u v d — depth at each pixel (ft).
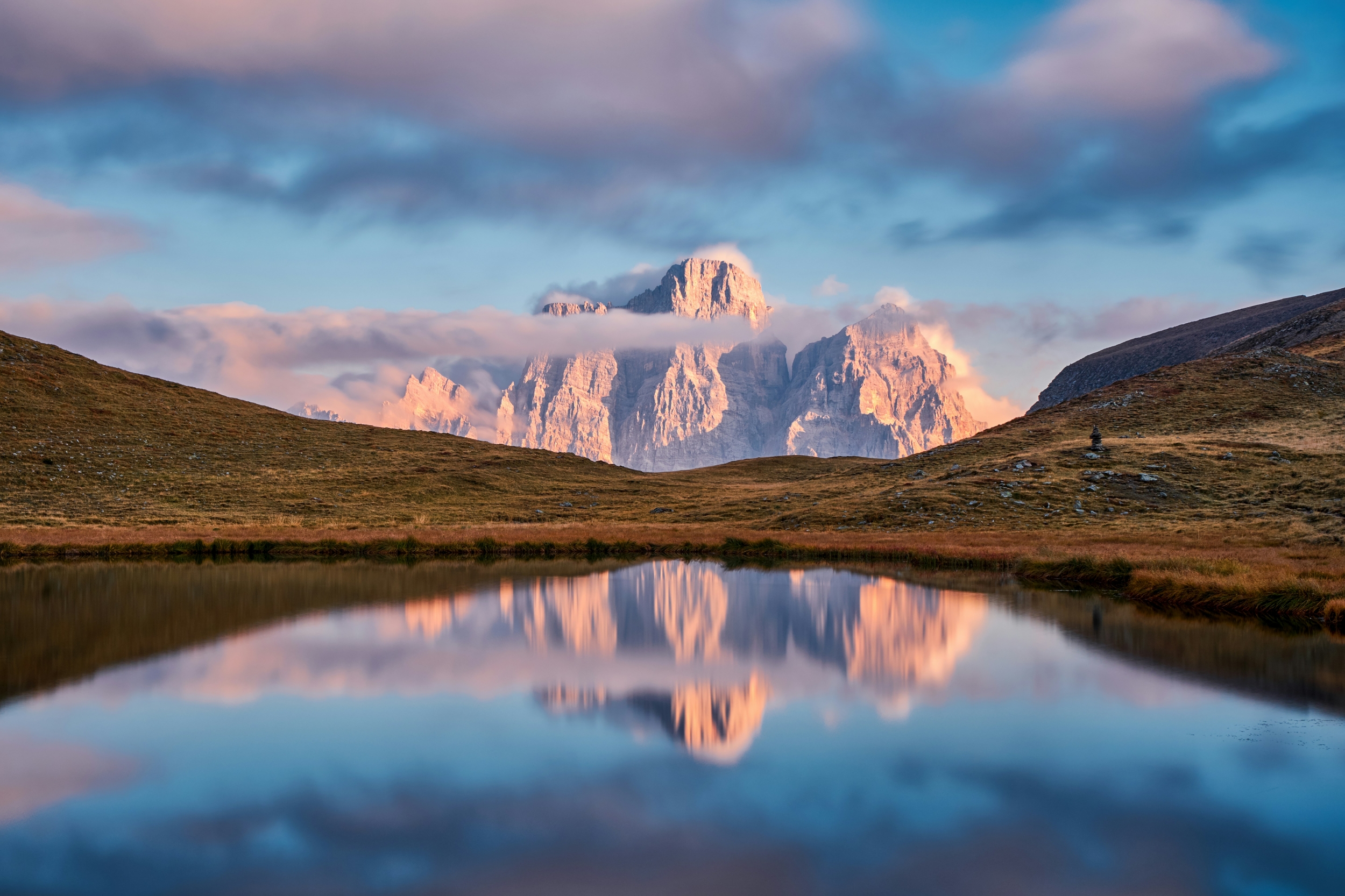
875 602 120.16
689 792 46.37
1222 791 46.73
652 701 65.10
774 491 347.15
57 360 402.72
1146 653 83.82
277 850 39.52
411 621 101.71
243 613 106.83
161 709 62.13
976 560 174.50
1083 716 61.11
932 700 65.77
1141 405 380.37
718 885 36.04
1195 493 251.19
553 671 75.51
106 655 81.10
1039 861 38.58
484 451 428.97
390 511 291.38
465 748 53.67
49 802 45.03
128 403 380.37
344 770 49.67
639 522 290.35
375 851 39.17
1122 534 206.80
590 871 37.52
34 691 67.67
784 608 113.70
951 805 44.78
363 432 433.89
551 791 46.73
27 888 35.78
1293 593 109.50
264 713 61.57
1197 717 60.85
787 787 47.21
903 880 36.55
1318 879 36.78
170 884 36.32
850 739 55.77
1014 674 74.08
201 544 199.11
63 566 169.78
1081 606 116.37
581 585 139.64
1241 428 331.36
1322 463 263.08
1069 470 276.62
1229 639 90.38
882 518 247.70
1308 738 55.77
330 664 77.71
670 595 127.85
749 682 71.26
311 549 202.80
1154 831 41.73
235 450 355.15
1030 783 47.78
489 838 40.63
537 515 300.20
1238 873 37.45
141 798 45.37
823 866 38.19
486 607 113.60
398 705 63.52
